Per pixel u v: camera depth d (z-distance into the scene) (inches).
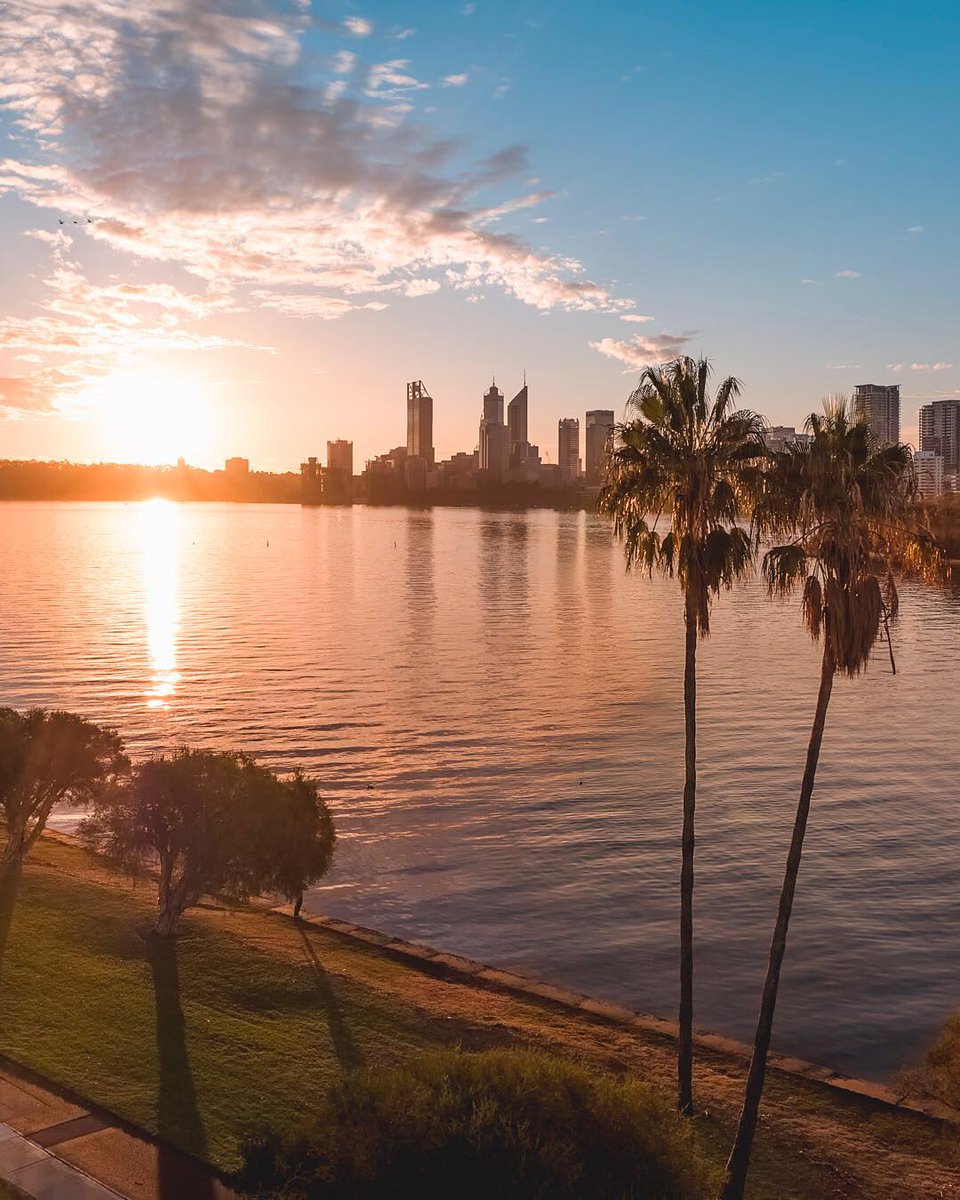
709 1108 960.9
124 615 5733.3
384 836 2071.9
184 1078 915.4
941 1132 949.2
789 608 6491.1
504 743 2881.4
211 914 1448.1
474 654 4503.0
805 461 826.8
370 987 1175.6
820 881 1841.8
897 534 829.8
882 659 4498.0
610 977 1448.1
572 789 2426.2
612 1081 631.2
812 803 2330.2
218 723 3100.4
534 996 1266.0
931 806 2309.3
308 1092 899.4
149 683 3727.9
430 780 2497.5
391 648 4660.4
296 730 3021.7
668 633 5241.1
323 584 7706.7
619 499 924.6
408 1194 544.4
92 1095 876.6
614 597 6924.2
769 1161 871.7
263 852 1284.4
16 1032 991.0
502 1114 564.7
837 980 1446.9
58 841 1872.5
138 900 1427.2
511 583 7869.1
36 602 6318.9
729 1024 1310.3
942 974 1471.5
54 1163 770.8
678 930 1622.8
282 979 1172.5
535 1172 542.9
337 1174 557.9
